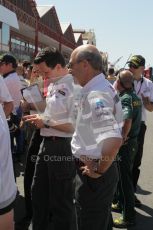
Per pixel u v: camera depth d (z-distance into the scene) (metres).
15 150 6.95
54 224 3.52
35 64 3.43
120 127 2.79
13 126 5.15
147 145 9.14
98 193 2.73
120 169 4.20
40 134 3.62
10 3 25.27
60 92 3.21
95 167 2.65
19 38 31.12
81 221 2.81
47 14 36.91
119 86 4.07
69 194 3.46
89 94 2.60
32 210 3.82
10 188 2.12
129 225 4.33
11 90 5.02
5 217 2.10
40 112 3.51
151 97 5.04
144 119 5.01
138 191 5.59
